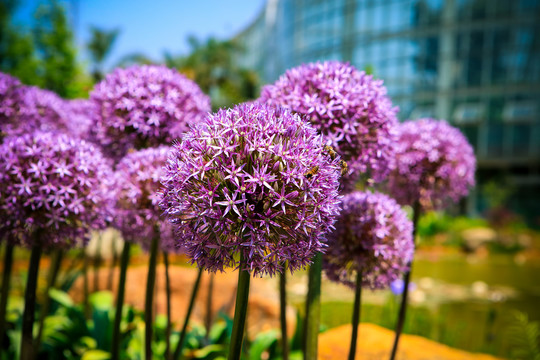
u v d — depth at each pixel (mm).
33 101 4090
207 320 4609
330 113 2574
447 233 25094
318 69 2777
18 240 2809
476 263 17688
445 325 6883
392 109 2820
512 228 26594
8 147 2793
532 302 9852
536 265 17516
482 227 28500
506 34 38531
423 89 40781
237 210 1762
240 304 1940
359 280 2904
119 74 3627
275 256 1842
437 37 40375
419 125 3848
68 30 22375
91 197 2883
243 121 1905
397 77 41500
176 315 5918
